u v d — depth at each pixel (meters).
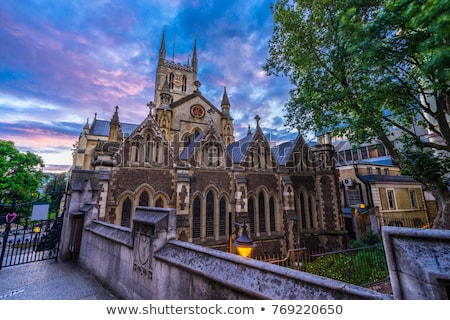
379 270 12.33
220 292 3.64
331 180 23.64
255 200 21.16
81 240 10.16
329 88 13.54
